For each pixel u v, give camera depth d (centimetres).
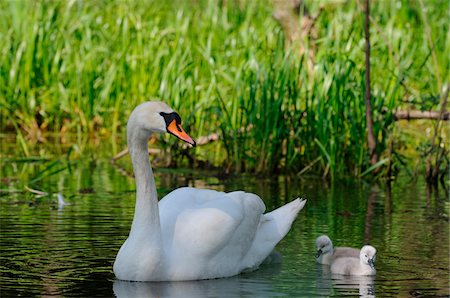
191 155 1769
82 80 2061
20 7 2178
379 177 1627
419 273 1013
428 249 1117
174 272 977
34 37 2070
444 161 1702
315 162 1650
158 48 2055
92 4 2280
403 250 1112
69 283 961
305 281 986
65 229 1192
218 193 1068
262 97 1647
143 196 987
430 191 1515
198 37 2134
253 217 1035
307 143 1658
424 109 1656
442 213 1332
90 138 2014
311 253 1103
